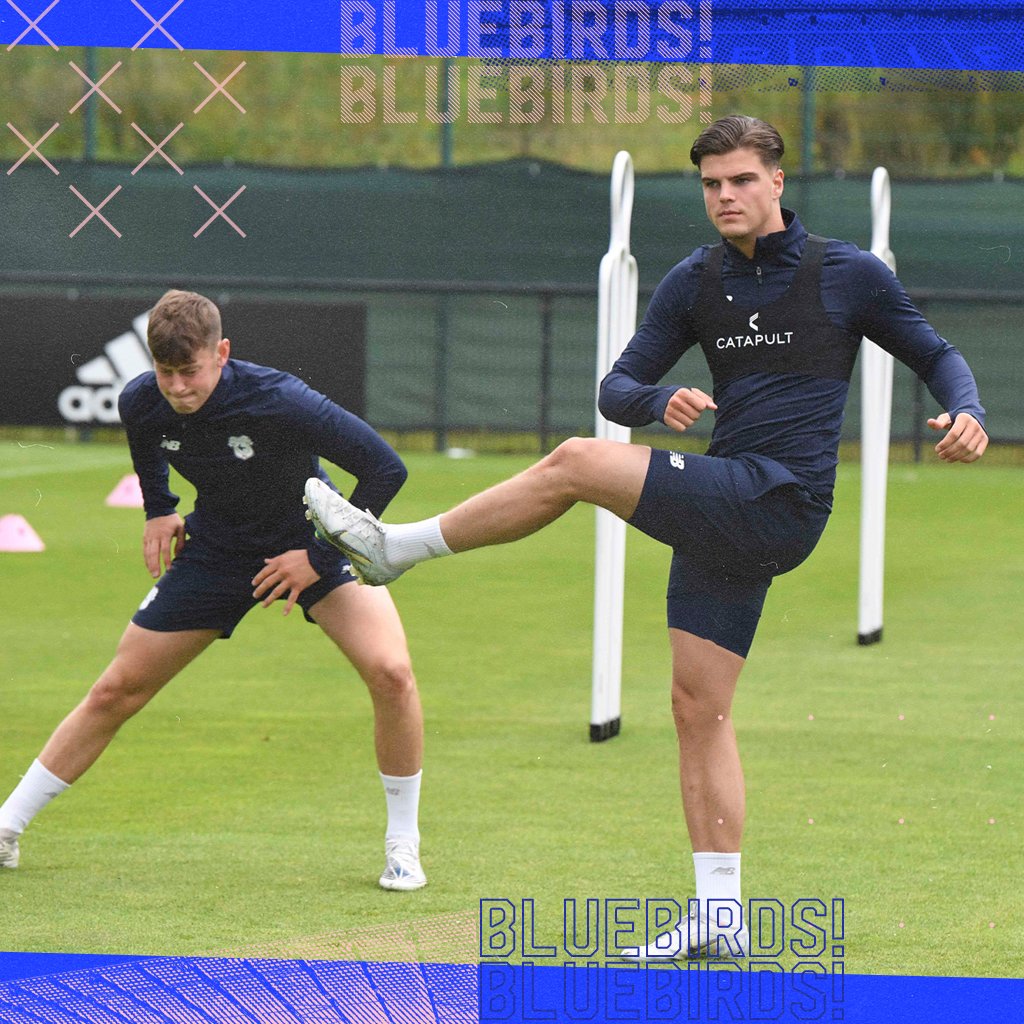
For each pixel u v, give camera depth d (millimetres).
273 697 22047
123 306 51844
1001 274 55469
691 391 11086
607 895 13094
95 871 13773
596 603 19219
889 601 30469
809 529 11305
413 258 56656
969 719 20469
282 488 13281
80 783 17188
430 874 13703
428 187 56500
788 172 55594
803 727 19969
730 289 11398
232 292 55750
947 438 10805
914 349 11406
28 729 19625
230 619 13664
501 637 26875
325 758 18484
